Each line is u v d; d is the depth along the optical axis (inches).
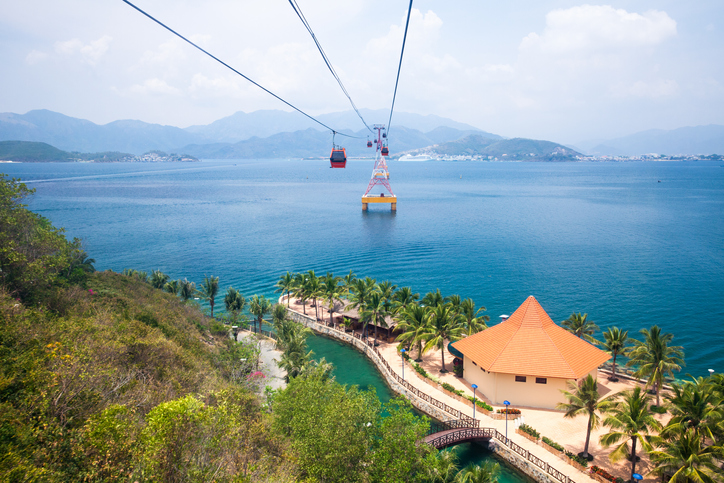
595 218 7401.6
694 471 1181.7
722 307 3193.9
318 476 1047.6
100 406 952.3
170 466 749.3
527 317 2038.6
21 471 661.3
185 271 4284.0
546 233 6146.7
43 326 1255.5
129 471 762.2
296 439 1147.3
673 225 6604.3
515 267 4370.1
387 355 2481.5
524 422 1763.0
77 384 936.3
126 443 798.5
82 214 7765.8
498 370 1867.6
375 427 1241.4
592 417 1505.9
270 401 1571.1
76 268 2383.1
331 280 2942.9
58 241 2064.5
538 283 3828.7
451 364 2352.4
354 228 6692.9
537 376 1839.3
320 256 4918.8
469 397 1941.4
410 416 1238.9
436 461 1211.9
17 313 1254.9
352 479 1061.8
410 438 1167.6
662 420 1759.4
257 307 2795.3
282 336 2390.5
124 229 6461.6
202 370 1606.8
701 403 1341.0
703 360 2428.6
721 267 4259.4
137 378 1248.2
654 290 3590.1
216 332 2586.1
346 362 2488.9
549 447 1577.3
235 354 2000.5
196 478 748.6
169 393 1215.6
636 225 6653.5
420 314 2292.1
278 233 6279.5
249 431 1144.2
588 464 1493.6
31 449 746.8
